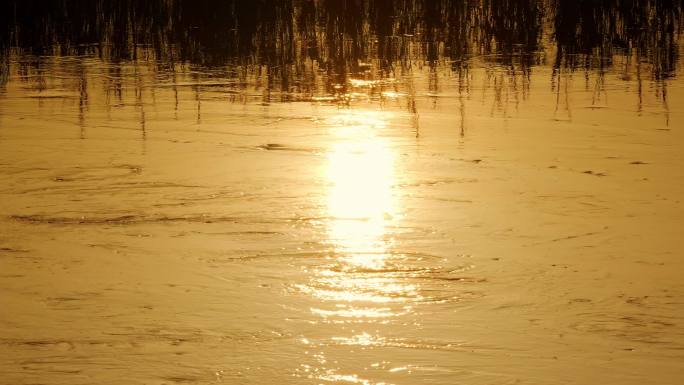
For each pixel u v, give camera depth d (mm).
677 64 48219
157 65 50219
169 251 22531
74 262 21797
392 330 18125
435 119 37219
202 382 16047
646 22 57656
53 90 43031
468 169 29828
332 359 16906
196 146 32781
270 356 16984
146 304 19344
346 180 28609
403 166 30219
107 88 43625
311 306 19328
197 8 59094
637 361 16844
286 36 56656
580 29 56531
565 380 16141
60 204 26234
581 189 27547
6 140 33625
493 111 38594
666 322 18484
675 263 21703
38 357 16953
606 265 21609
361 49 53688
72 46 55656
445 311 19094
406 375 16312
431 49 53781
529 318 18734
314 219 24969
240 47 54375
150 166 30172
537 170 29656
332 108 39500
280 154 31750
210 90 43438
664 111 37938
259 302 19484
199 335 17859
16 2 58500
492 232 23906
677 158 30922
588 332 18047
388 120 37125
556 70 47812
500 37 56656
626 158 31031
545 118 37125
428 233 23922
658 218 24922
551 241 23250
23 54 53469
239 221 24781
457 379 16188
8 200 26609
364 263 21797
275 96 42188
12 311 18984
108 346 17391
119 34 57500
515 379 16188
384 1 60062
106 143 33188
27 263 21719
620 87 42969
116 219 24938
